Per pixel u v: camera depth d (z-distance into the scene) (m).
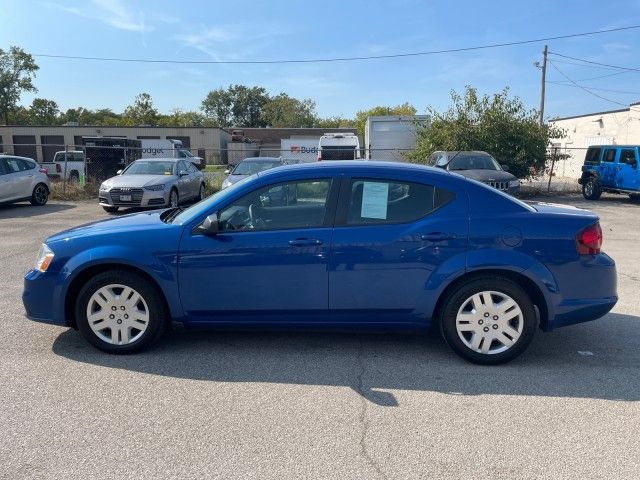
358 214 4.45
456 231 4.35
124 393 3.90
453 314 4.42
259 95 102.19
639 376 4.25
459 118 20.67
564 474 2.94
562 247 4.36
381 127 23.55
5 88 65.88
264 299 4.46
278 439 3.28
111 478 2.89
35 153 48.81
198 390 3.96
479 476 2.92
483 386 4.05
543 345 4.93
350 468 2.99
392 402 3.79
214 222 4.37
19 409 3.64
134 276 4.51
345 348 4.82
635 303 6.26
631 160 17.86
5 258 8.76
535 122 21.02
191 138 49.50
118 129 49.06
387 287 4.40
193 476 2.91
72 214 14.77
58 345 4.83
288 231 4.43
